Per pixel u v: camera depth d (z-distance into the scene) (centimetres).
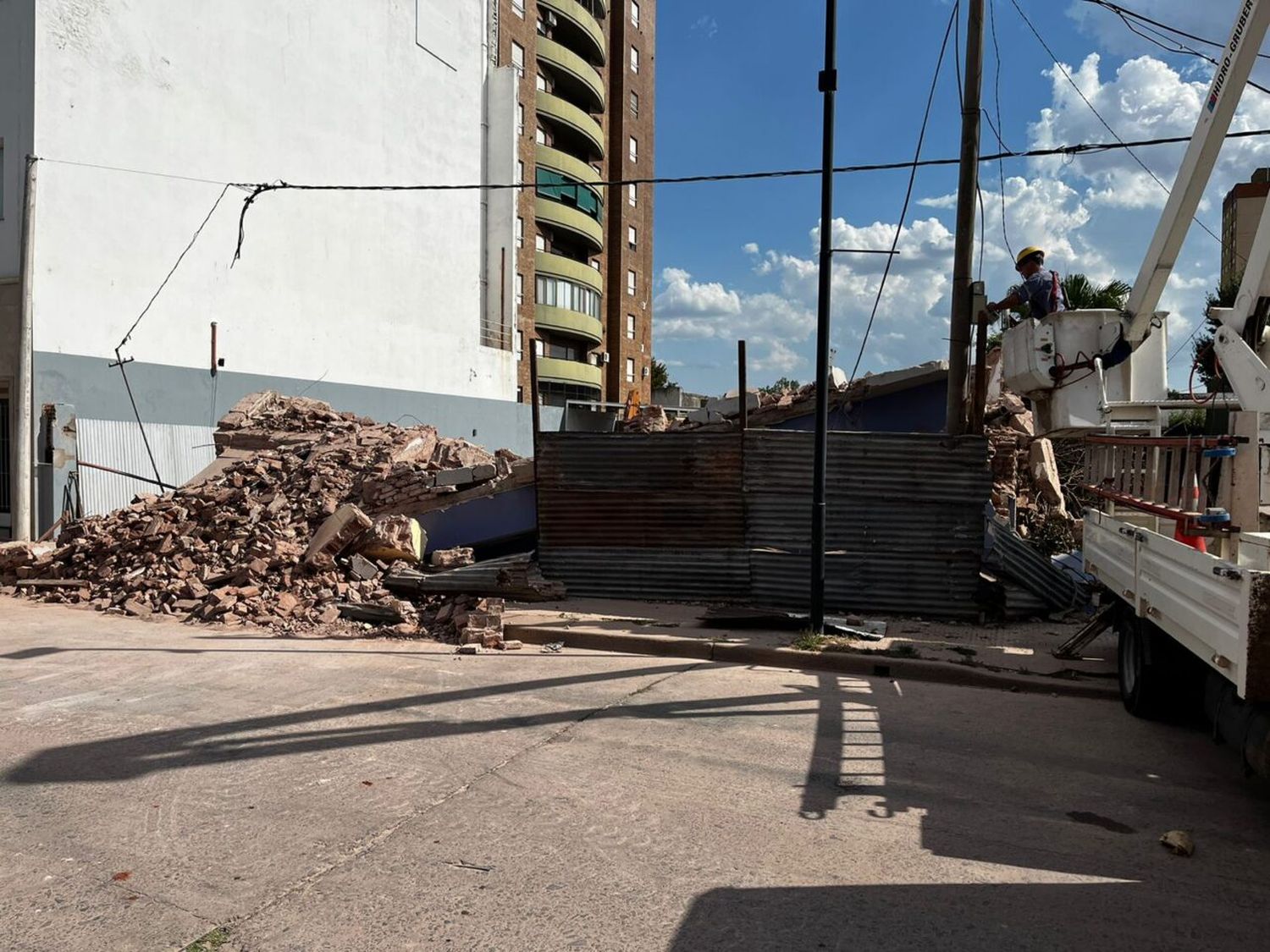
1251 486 449
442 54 2781
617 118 4819
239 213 2048
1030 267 873
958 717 644
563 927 333
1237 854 413
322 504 1196
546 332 4100
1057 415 799
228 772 497
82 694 668
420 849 398
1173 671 600
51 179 1612
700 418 1509
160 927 327
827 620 913
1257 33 632
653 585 1063
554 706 648
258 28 2097
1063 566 1061
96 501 1656
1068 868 393
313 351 2291
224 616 972
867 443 998
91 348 1694
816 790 487
